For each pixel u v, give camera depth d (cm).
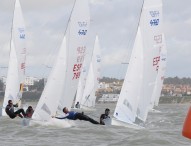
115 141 5422
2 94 19725
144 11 7669
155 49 7788
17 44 11481
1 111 10275
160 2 7706
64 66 7394
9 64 11425
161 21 7762
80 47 8519
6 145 4962
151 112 17612
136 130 6906
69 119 7400
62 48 7431
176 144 5209
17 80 11475
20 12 11475
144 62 7756
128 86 7494
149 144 5144
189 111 1880
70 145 5009
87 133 6244
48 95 7212
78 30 8444
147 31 7700
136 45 7588
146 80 7825
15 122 7900
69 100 8531
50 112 7212
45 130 6569
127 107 7481
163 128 7812
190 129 1858
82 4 8425
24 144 5050
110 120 7456
